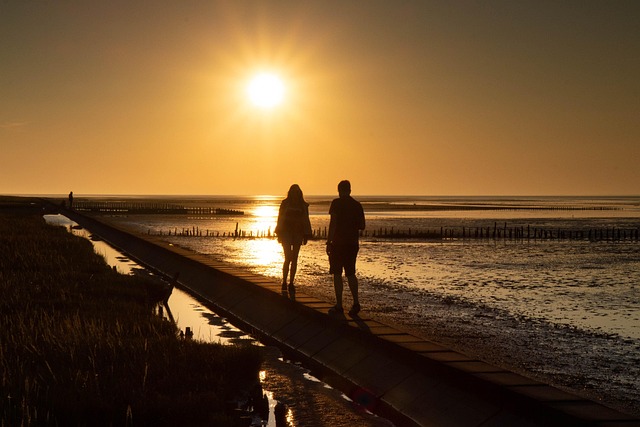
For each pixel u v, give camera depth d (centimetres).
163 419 816
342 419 878
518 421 746
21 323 1248
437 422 829
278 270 3058
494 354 1365
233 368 1031
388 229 8331
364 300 2094
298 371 1135
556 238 7144
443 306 2016
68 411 796
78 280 2030
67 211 8006
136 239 3638
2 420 753
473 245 5697
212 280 2147
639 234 7894
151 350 1100
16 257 2569
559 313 1959
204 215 12494
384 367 1022
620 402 1033
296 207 1616
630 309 2062
